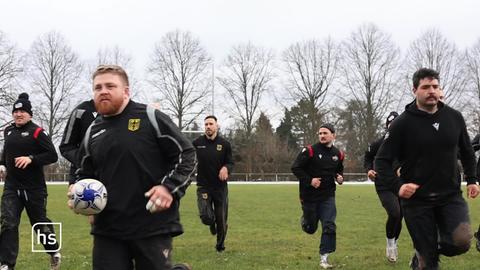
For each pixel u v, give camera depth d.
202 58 56.59
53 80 52.62
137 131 3.72
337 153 7.66
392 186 5.09
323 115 56.62
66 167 50.41
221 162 8.80
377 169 5.21
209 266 7.50
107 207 3.68
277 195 24.25
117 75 3.73
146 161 3.71
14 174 6.72
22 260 7.85
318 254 8.57
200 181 8.84
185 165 3.68
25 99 6.79
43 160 6.68
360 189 30.42
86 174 3.97
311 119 56.53
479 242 7.86
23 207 6.86
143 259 3.71
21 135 6.72
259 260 8.01
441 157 4.98
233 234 11.13
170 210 3.79
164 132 3.73
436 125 4.99
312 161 7.59
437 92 4.91
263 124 59.88
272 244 9.70
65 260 7.89
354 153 54.69
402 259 8.00
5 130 6.95
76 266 7.42
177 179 3.63
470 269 7.17
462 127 5.16
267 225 12.73
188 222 13.41
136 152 3.69
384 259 8.02
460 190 5.14
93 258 3.78
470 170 5.32
